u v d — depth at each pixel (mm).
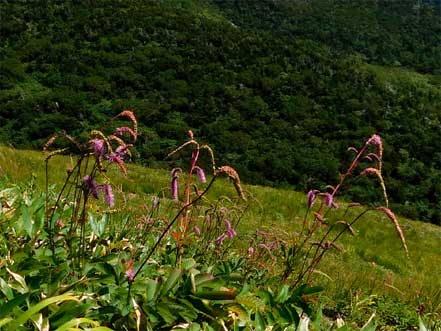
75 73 102625
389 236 20078
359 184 66312
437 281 14555
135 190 16406
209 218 5801
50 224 4312
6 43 111750
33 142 80562
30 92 95375
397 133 107562
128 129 3486
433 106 133500
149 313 3443
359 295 7750
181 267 4305
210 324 3666
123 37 119938
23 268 3662
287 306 3852
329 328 4770
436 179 91500
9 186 6879
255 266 5809
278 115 106812
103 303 3627
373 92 129500
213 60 124375
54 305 3277
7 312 2904
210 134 91812
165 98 100500
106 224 5090
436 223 83688
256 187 22641
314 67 135500
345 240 17438
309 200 4441
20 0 127812
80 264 4133
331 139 101000
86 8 130125
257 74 119938
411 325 7457
